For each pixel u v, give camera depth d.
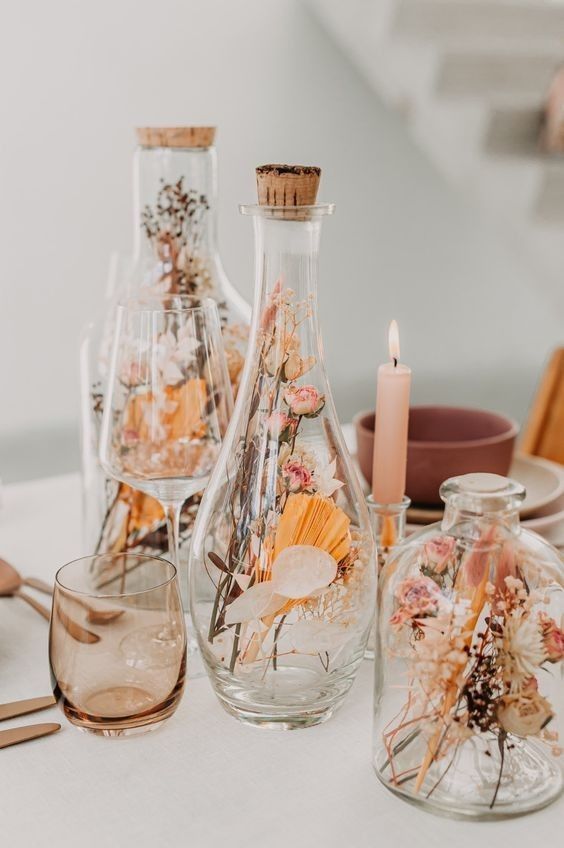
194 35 3.35
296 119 3.58
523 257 3.18
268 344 0.65
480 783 0.57
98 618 0.63
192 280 0.92
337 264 3.76
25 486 1.22
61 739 0.66
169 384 0.75
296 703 0.66
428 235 3.95
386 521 0.78
